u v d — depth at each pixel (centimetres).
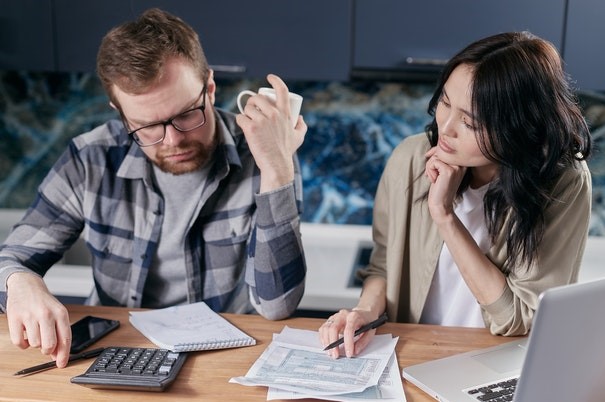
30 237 149
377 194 158
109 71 127
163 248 150
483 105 119
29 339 115
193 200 148
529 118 119
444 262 147
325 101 252
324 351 121
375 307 140
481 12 204
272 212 135
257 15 212
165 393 107
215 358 119
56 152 264
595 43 202
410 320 153
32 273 132
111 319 135
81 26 217
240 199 150
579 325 86
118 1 215
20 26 219
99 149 153
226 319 137
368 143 253
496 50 121
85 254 253
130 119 132
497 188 134
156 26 132
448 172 129
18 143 265
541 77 119
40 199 153
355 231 256
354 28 210
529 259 130
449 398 104
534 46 121
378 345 124
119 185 151
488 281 130
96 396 106
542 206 130
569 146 127
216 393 107
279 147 134
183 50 130
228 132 150
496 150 122
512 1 202
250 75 216
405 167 150
